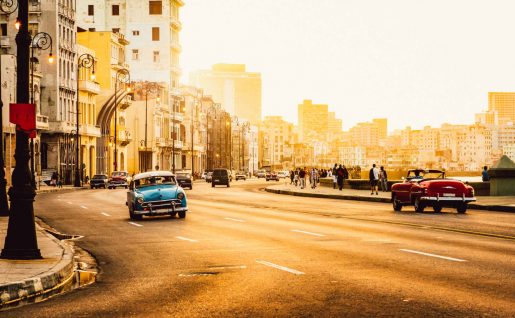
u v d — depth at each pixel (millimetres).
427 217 29250
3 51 86188
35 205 41375
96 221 28859
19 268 13625
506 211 33750
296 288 11773
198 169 154500
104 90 105125
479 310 9609
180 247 18734
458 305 9992
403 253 16500
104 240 21141
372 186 51281
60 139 88500
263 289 11742
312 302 10461
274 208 37000
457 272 13312
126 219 29844
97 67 107562
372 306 10047
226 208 37125
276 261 15414
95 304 10797
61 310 10375
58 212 34844
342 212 33094
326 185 76938
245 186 86125
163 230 24094
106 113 105688
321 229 23500
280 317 9406
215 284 12453
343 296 10914
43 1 87750
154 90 125500
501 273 13156
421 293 11047
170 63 133625
